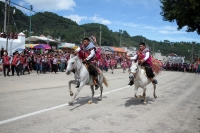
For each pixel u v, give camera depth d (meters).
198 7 28.09
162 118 6.25
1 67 17.33
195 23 31.08
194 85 15.42
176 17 32.44
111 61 23.67
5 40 21.84
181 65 39.03
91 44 7.82
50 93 9.33
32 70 21.02
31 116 5.75
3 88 10.08
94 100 8.40
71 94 7.46
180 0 32.12
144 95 8.02
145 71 7.70
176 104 8.38
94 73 7.60
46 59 19.19
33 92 9.38
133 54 8.34
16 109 6.38
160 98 9.57
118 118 5.99
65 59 21.92
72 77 16.67
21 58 16.73
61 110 6.52
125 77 18.75
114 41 94.62
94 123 5.43
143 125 5.49
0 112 6.00
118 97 9.29
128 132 4.93
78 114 6.18
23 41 23.78
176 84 15.52
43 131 4.69
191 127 5.58
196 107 8.01
